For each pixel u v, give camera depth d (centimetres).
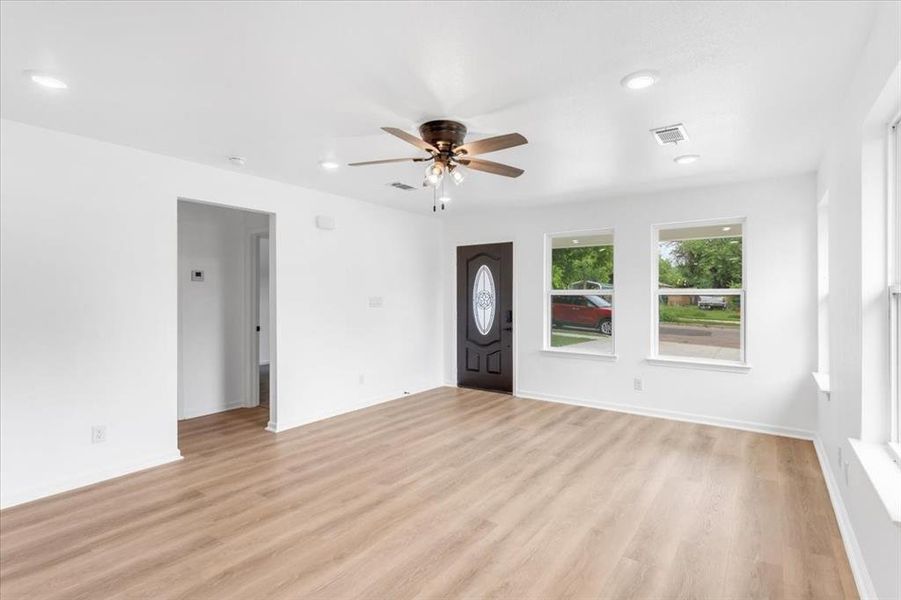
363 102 260
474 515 280
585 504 293
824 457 349
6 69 222
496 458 375
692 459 369
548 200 534
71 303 314
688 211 473
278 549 243
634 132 306
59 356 309
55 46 201
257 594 207
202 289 521
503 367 615
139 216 347
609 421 479
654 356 500
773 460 366
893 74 165
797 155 359
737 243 460
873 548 193
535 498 302
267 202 435
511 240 597
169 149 346
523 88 241
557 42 198
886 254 213
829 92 246
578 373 548
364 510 287
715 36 193
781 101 257
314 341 482
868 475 183
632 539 252
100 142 327
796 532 257
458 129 286
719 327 469
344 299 515
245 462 367
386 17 180
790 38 195
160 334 360
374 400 553
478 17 180
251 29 188
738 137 317
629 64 217
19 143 292
